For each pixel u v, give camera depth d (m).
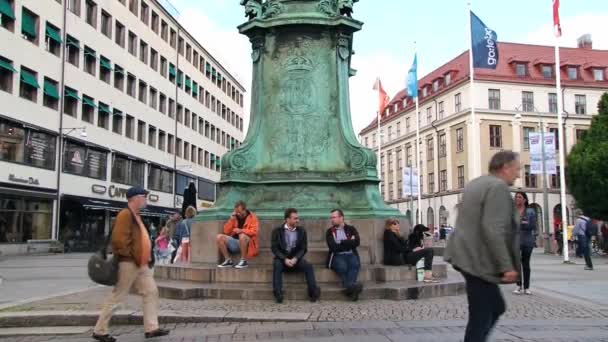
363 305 9.26
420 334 6.98
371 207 11.62
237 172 12.22
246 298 9.75
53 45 37.84
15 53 33.59
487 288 4.80
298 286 10.08
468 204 4.93
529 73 66.56
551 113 65.62
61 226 38.72
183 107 61.25
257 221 10.82
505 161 5.02
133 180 49.38
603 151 34.84
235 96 81.38
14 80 33.47
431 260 10.91
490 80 64.62
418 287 9.99
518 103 65.25
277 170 12.41
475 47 27.83
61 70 38.09
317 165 12.41
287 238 9.69
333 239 9.83
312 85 12.75
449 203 67.69
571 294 11.52
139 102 50.47
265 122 12.78
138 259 7.15
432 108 73.00
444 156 69.56
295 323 7.89
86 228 41.84
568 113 66.00
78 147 40.47
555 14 24.78
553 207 63.78
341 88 12.79
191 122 63.75
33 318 8.28
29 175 35.00
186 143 62.59
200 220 11.70
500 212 4.74
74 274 17.38
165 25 56.81
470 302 4.85
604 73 68.12
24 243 34.53
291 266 9.52
